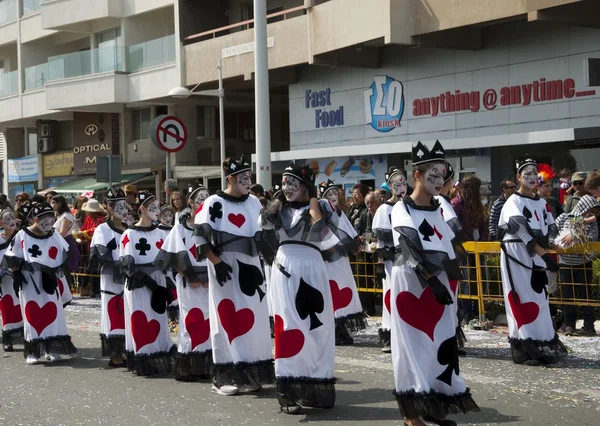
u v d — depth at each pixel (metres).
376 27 20.00
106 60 30.38
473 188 12.66
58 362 11.36
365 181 21.92
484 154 18.89
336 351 11.28
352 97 22.97
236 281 8.83
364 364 10.36
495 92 19.45
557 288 11.59
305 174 8.06
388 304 10.93
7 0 37.28
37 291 11.23
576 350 10.60
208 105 29.55
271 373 8.90
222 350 8.96
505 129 19.33
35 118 36.03
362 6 20.42
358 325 11.82
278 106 29.55
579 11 17.03
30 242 11.23
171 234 9.64
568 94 18.02
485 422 7.54
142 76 29.34
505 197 12.53
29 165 37.91
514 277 9.84
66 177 35.75
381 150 20.89
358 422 7.71
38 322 11.23
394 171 10.48
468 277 12.51
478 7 18.31
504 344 11.21
